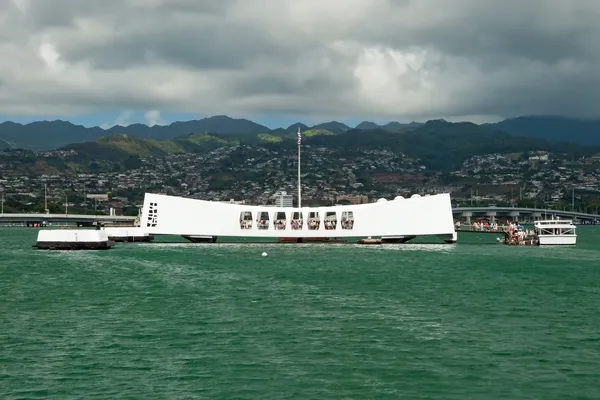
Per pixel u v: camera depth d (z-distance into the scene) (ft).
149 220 644.27
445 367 187.21
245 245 633.20
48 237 595.06
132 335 223.51
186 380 175.73
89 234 588.50
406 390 168.45
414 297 302.04
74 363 191.01
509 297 304.09
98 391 167.73
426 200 650.84
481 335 224.33
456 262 472.03
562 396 165.07
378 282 353.72
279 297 298.56
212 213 640.17
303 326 236.63
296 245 634.43
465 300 294.66
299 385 171.73
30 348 207.21
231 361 192.34
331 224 647.56
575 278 376.89
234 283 344.28
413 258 503.20
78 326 237.86
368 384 172.76
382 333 226.17
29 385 172.45
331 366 187.73
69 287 331.57
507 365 189.37
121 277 369.91
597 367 187.93
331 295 305.94
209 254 526.57
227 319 248.32
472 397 163.84
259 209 642.22
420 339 218.18
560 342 215.31
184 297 297.94
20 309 271.49
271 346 208.64
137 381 175.22
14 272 399.03
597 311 269.03
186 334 224.53
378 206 644.27
